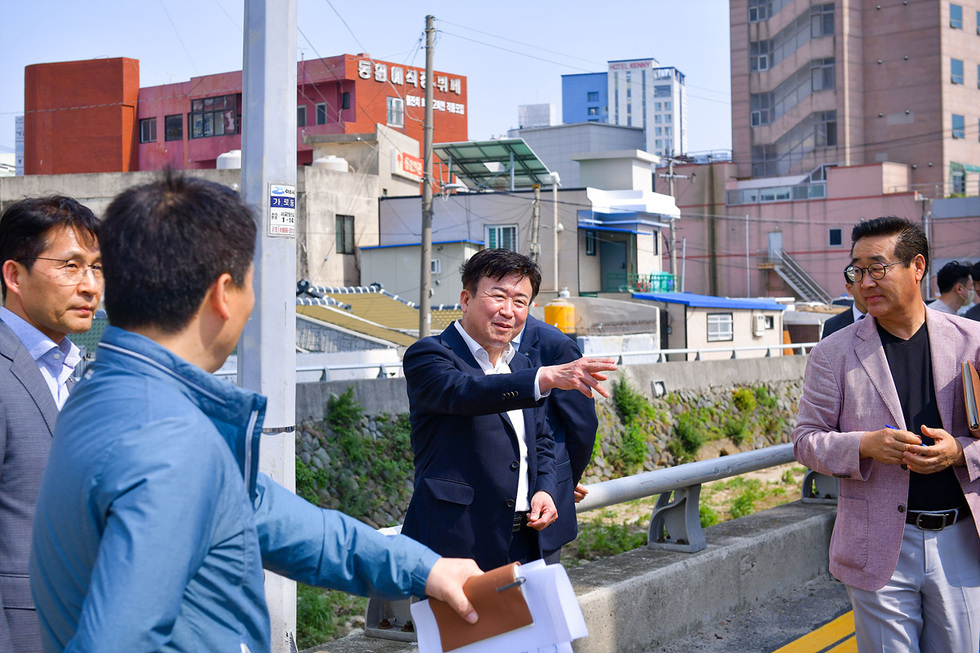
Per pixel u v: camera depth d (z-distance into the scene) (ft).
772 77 185.37
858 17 179.73
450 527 9.68
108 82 151.23
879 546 10.25
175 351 5.08
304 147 150.20
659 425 62.80
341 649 11.18
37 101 153.79
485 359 10.36
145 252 4.89
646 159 121.19
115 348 4.97
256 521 5.78
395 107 156.97
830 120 178.91
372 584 6.21
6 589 7.52
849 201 159.43
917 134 175.32
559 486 10.80
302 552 6.04
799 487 42.14
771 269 164.86
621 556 14.92
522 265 10.21
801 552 17.20
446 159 113.39
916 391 10.64
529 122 466.29
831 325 16.84
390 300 88.02
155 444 4.54
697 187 172.24
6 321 8.79
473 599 6.14
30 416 7.87
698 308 97.14
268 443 11.70
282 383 11.79
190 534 4.48
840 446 10.31
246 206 5.36
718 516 35.06
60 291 8.68
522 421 10.27
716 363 70.33
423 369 9.80
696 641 14.21
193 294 4.97
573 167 208.54
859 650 10.79
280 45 11.84
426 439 10.09
